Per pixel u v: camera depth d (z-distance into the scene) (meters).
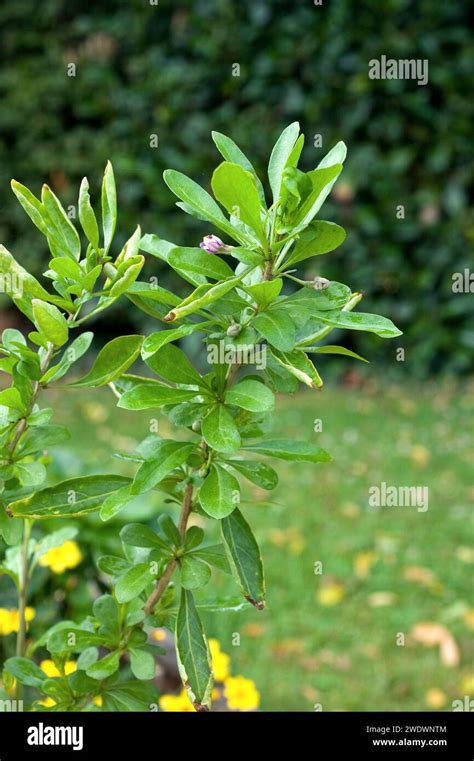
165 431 5.20
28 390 1.31
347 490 4.44
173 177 1.27
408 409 5.64
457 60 5.92
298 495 4.42
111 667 1.38
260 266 1.29
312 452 1.30
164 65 6.16
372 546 3.87
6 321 6.44
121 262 1.29
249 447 1.32
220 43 6.04
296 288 6.11
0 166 6.26
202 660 1.28
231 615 3.14
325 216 6.05
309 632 3.26
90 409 5.72
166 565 1.40
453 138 5.92
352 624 3.32
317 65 5.94
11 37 6.28
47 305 1.22
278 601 3.44
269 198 5.99
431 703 2.84
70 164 6.16
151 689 1.47
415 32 5.82
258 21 5.96
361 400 5.86
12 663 1.47
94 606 1.41
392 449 4.95
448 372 6.14
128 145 6.17
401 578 3.63
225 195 1.18
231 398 1.25
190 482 1.36
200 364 6.16
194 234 6.20
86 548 2.69
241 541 1.31
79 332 6.36
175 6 6.12
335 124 5.98
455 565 3.71
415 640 3.23
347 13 5.84
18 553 1.76
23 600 1.73
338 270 6.09
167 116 6.11
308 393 6.07
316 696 2.88
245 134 6.00
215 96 6.14
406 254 6.10
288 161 1.19
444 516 4.14
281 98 6.02
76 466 3.08
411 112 5.92
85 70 6.19
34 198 1.28
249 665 3.03
